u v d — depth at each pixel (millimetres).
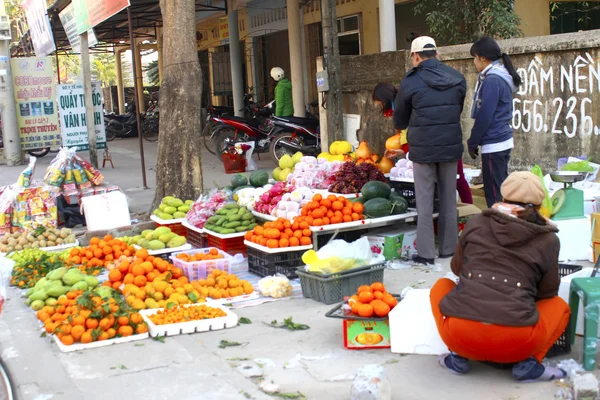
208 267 6172
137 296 5387
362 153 8078
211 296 5711
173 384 4094
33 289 5867
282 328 4984
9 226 8344
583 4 13109
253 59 20172
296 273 5809
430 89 6016
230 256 6359
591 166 7074
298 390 3920
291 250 6094
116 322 4910
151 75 33188
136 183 12320
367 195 6652
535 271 3713
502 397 3676
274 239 6105
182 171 8406
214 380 4125
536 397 3652
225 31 21438
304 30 17516
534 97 8172
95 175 9109
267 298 5715
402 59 9539
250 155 12797
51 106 16922
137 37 24438
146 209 9727
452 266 4078
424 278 5969
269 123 13484
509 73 6293
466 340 3715
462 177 7152
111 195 8594
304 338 4754
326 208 6316
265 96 20344
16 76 16484
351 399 3555
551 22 13109
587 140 7625
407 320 4324
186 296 5461
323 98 10961
